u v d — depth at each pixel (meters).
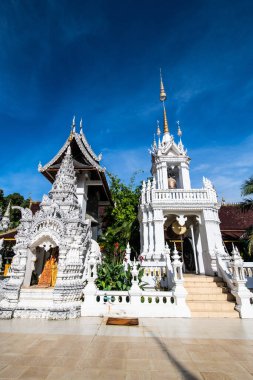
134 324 8.51
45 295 9.83
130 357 5.45
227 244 20.97
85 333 7.36
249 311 9.88
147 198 16.95
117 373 4.63
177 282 10.52
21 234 10.84
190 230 19.61
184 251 20.02
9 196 47.84
